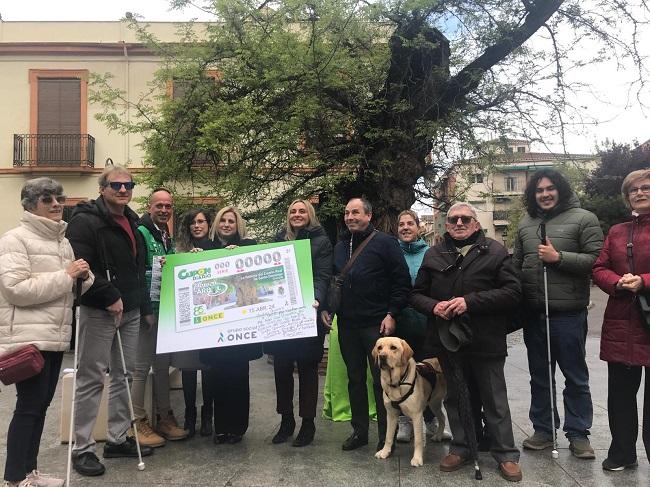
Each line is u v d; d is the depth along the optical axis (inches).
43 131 665.6
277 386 178.2
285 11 333.7
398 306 163.8
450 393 153.9
